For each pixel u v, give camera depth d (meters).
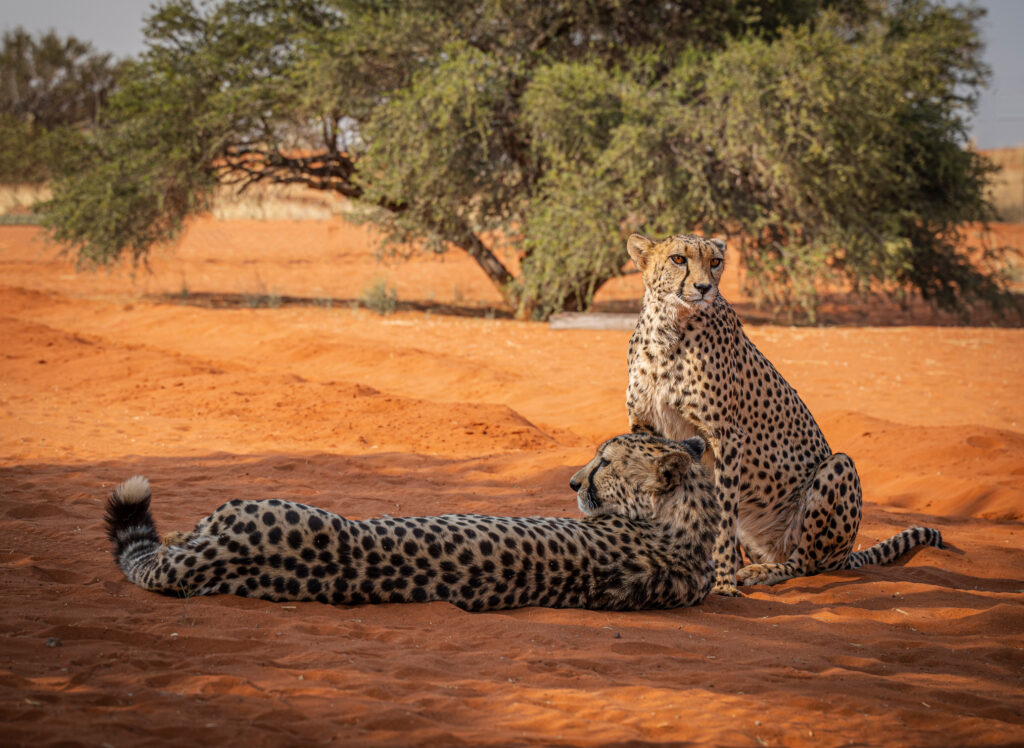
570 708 4.06
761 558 7.97
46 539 6.95
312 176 33.25
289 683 4.12
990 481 11.15
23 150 57.56
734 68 26.27
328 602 5.38
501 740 3.61
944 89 30.06
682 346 7.03
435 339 23.36
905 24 31.41
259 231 52.56
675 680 4.58
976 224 55.59
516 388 17.23
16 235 45.62
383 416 13.76
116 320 24.27
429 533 5.53
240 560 5.35
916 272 31.67
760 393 7.43
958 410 17.25
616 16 29.92
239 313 26.48
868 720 4.13
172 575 5.35
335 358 19.52
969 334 26.66
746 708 4.16
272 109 30.19
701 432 7.11
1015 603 6.66
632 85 26.84
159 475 9.83
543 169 29.06
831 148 25.42
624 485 6.23
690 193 26.12
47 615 4.96
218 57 30.20
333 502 8.83
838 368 21.05
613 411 15.52
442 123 25.95
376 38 28.33
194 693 3.93
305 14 31.58
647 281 7.18
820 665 4.98
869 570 7.80
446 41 29.02
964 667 5.21
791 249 27.38
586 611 5.77
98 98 66.44
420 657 4.63
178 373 16.52
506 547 5.62
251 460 10.73
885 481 11.80
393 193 27.89
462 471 10.86
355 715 3.75
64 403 14.20
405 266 43.22
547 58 29.00
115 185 29.94
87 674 4.06
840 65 25.95
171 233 31.67
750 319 30.27
